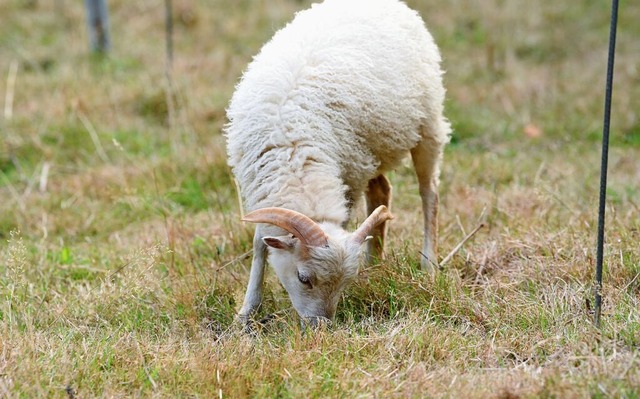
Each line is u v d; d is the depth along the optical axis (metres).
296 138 17.16
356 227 20.52
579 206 23.12
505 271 19.06
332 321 16.69
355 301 18.27
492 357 15.37
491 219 22.69
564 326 16.14
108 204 26.14
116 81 36.97
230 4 49.53
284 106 17.33
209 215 24.33
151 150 30.33
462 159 29.06
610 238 19.77
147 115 33.59
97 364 15.23
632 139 31.50
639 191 25.02
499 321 16.61
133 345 15.93
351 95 17.92
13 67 38.50
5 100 34.00
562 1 49.00
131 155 29.50
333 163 17.55
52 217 25.20
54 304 18.77
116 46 42.53
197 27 45.81
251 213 15.82
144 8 48.38
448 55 42.09
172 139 30.48
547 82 37.34
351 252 16.12
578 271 18.28
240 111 17.86
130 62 39.75
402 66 19.05
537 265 18.81
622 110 33.69
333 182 17.16
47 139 30.91
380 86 18.42
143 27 45.84
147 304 18.58
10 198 27.06
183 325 17.56
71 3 49.41
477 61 41.00
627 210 22.45
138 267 19.12
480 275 19.16
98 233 24.61
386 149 19.28
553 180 26.09
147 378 14.83
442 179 26.86
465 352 15.53
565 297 17.33
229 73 38.28
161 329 17.25
